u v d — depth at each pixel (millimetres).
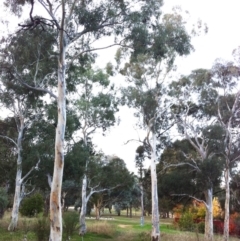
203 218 39812
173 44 20609
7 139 28797
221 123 28031
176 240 24062
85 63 21156
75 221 23500
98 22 16047
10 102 25891
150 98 26219
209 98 28703
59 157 14000
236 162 29297
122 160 38312
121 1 15922
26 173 27188
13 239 20234
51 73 20906
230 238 31375
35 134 25828
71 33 15953
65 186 44625
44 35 17719
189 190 31359
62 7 14500
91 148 30703
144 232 28219
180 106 29703
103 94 31297
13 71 18812
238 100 28188
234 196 37031
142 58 24703
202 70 28594
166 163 32500
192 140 32062
